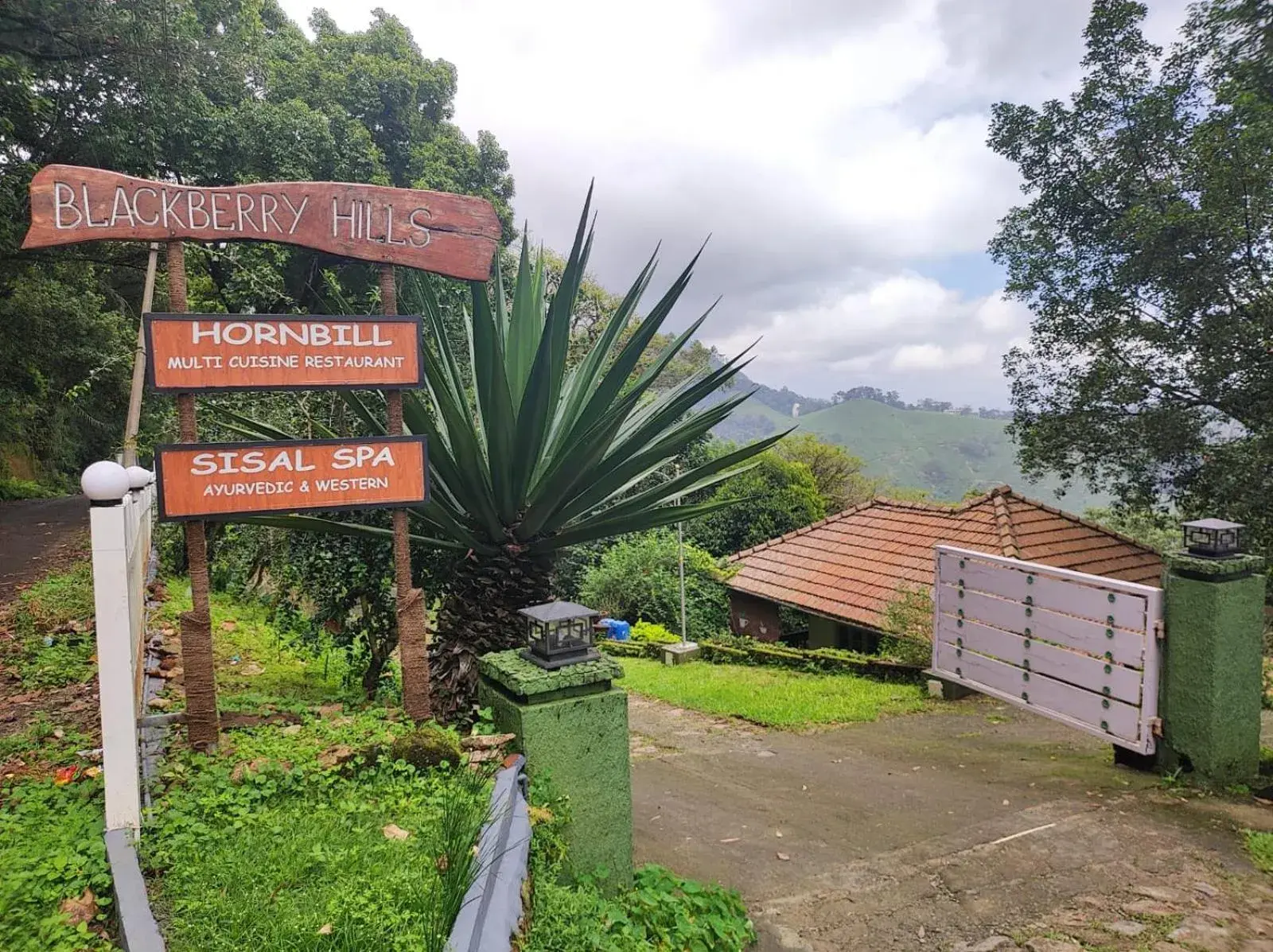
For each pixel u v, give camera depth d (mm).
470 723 4340
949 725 6945
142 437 13023
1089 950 2969
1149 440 10961
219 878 2416
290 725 3795
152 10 11516
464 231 4047
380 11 19062
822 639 13055
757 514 23734
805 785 5262
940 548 6719
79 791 3230
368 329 3795
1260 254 9508
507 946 1967
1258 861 3701
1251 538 9477
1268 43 7301
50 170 3322
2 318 15781
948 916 3297
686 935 2865
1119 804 4508
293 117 14141
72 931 2234
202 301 15742
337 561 5793
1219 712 4633
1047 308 12180
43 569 9742
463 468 4258
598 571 19469
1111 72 11273
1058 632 5570
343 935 2059
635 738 7078
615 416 3998
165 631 6051
